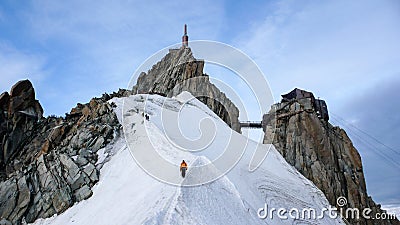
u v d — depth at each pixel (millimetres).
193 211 21422
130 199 24453
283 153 47375
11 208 28609
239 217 24094
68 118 41344
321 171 45594
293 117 50750
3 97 38688
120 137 35406
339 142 51469
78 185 29312
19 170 32094
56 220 26891
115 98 43562
